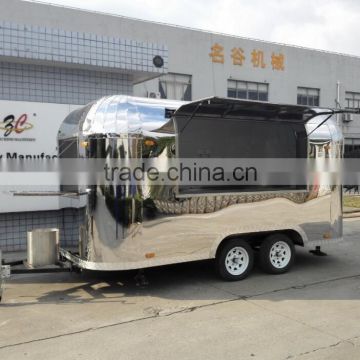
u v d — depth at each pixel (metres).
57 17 17.91
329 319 5.19
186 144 6.40
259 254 7.23
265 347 4.41
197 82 21.64
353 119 27.81
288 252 7.30
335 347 4.41
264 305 5.69
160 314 5.37
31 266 6.30
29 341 4.60
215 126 6.70
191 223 6.30
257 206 6.82
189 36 21.39
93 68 9.02
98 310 5.53
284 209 7.06
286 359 4.15
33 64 8.66
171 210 6.15
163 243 6.11
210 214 6.43
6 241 8.51
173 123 6.20
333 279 6.94
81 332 4.83
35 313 5.44
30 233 6.32
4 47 7.88
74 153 6.52
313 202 7.35
